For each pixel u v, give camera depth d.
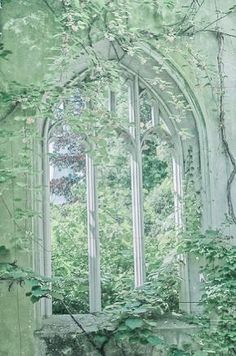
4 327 7.65
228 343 7.62
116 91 8.32
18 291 7.71
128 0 8.16
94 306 8.06
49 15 8.14
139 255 8.32
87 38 8.17
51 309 8.02
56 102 7.53
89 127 7.57
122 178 9.66
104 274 8.88
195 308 8.31
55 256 8.80
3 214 7.79
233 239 8.41
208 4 8.70
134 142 8.52
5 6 8.10
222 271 7.96
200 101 8.55
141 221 8.38
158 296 8.01
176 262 8.37
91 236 8.19
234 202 8.48
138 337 7.31
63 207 9.13
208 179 8.48
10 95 7.51
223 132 8.57
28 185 7.84
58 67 7.68
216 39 8.70
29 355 7.63
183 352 7.32
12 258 7.72
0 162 7.77
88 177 8.29
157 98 8.69
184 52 8.44
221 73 8.63
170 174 9.11
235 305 7.75
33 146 7.93
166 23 8.48
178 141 8.63
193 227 8.41
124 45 8.08
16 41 8.06
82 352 7.71
